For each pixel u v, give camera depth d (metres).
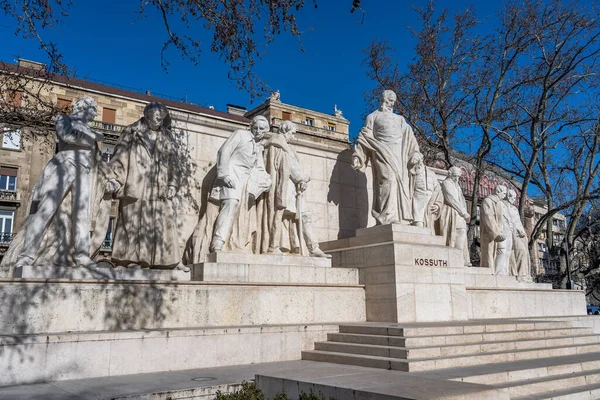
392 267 10.67
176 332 7.68
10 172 27.62
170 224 9.05
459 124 21.73
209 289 8.77
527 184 21.81
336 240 12.60
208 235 10.25
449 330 9.16
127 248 8.66
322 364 8.23
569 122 21.73
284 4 8.91
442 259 11.46
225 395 5.82
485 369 7.55
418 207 12.55
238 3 9.13
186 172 10.83
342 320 10.56
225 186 10.27
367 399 5.13
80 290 7.43
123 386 6.15
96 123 26.58
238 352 8.27
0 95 12.05
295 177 11.60
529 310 15.11
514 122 21.66
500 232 15.67
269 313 9.48
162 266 8.84
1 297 6.82
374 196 12.59
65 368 6.68
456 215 14.98
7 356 6.31
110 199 8.81
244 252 10.26
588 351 10.41
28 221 7.89
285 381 6.07
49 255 7.81
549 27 20.48
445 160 22.47
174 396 5.78
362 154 12.79
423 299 10.87
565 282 24.09
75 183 8.06
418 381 5.79
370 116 13.01
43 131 13.19
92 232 8.52
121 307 7.75
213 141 11.37
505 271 15.92
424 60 21.16
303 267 10.60
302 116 43.00
